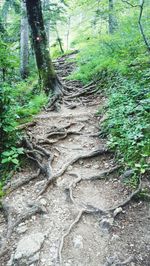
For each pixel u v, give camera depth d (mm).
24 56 17500
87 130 8047
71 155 6559
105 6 17344
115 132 6793
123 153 5992
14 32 19172
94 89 11664
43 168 5871
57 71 17703
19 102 10641
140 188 4891
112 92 9391
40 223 4488
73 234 4207
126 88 8555
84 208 4758
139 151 5684
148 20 11070
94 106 10000
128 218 4484
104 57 13477
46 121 8688
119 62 11211
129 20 12047
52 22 25312
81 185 5453
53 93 11188
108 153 6402
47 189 5332
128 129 6465
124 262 3678
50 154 6352
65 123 8484
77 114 9188
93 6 18078
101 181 5566
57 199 5082
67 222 4484
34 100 10594
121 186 5242
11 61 8078
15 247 4020
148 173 5168
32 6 10992
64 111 9906
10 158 5836
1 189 5367
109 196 5070
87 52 17156
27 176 5855
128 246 3967
